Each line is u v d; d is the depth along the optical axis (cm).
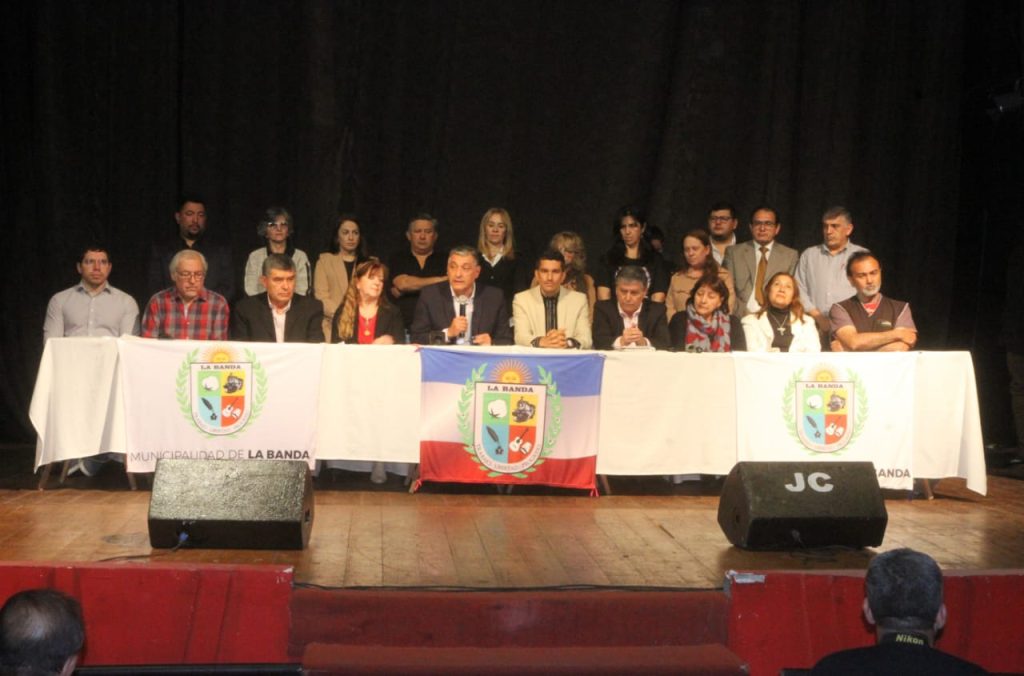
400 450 604
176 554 462
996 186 849
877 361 621
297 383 598
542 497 612
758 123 876
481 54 856
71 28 816
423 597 411
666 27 866
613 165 868
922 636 284
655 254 770
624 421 615
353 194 848
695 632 419
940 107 877
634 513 573
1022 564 476
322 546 482
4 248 822
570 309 666
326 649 384
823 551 495
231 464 475
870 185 884
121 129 826
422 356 601
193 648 414
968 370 632
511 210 867
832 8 873
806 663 422
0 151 817
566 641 412
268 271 636
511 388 604
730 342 667
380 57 848
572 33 862
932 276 882
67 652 245
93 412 592
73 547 468
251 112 841
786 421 621
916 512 600
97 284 676
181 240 767
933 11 873
